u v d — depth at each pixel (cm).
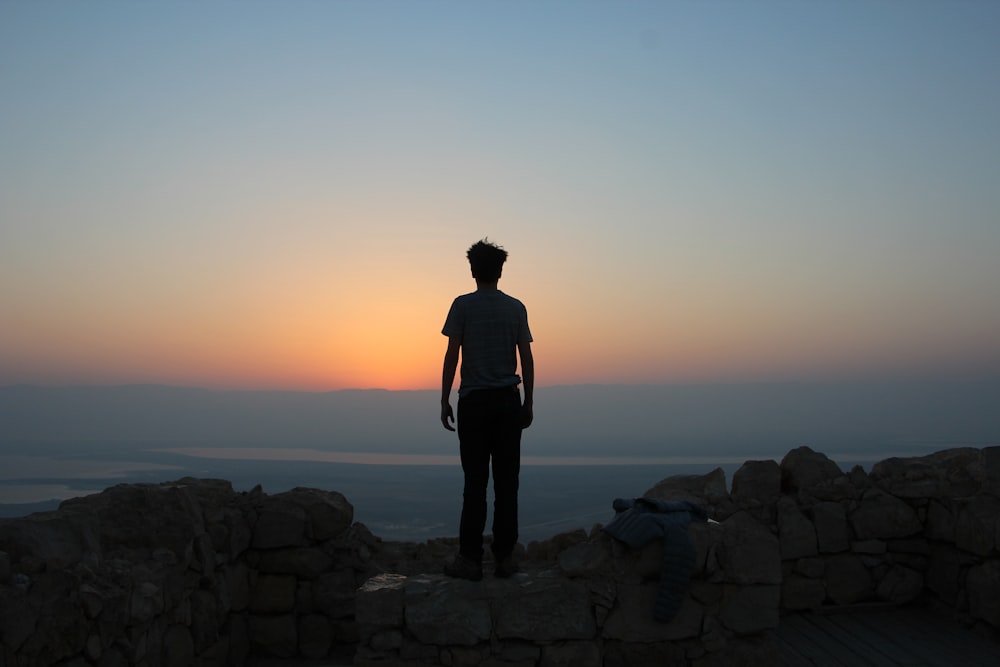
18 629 298
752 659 411
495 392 425
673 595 405
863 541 535
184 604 435
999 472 517
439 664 404
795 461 566
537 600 409
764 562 418
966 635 484
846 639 482
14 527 345
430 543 569
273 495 547
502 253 440
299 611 524
